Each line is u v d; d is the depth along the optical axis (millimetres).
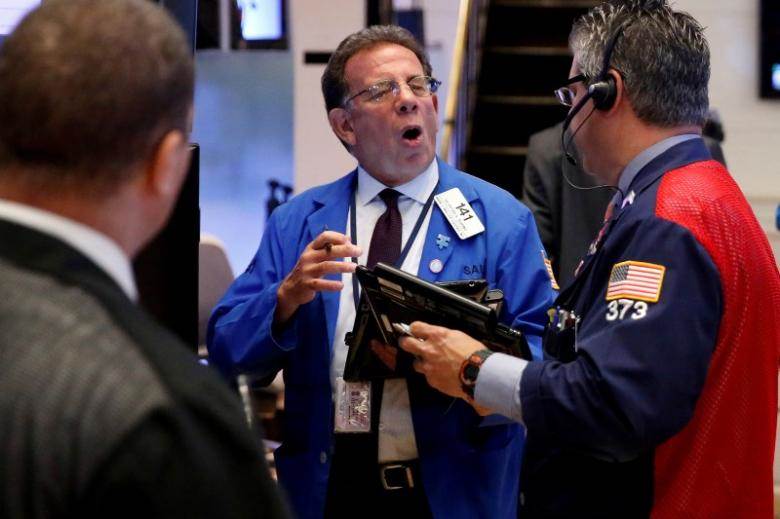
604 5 1659
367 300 1791
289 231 2133
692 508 1478
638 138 1583
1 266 860
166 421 811
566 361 1562
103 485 790
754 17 5363
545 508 1583
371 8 5012
